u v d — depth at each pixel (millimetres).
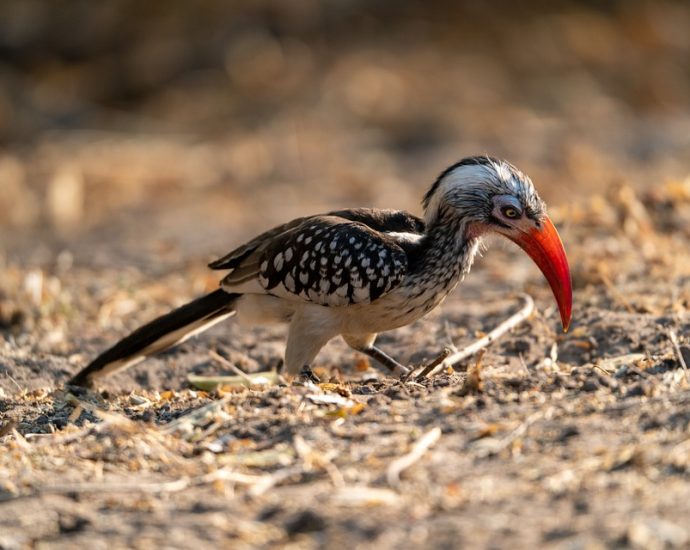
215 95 29969
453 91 29672
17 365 11945
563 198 21078
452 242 10766
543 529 6359
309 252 10438
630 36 32500
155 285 16250
